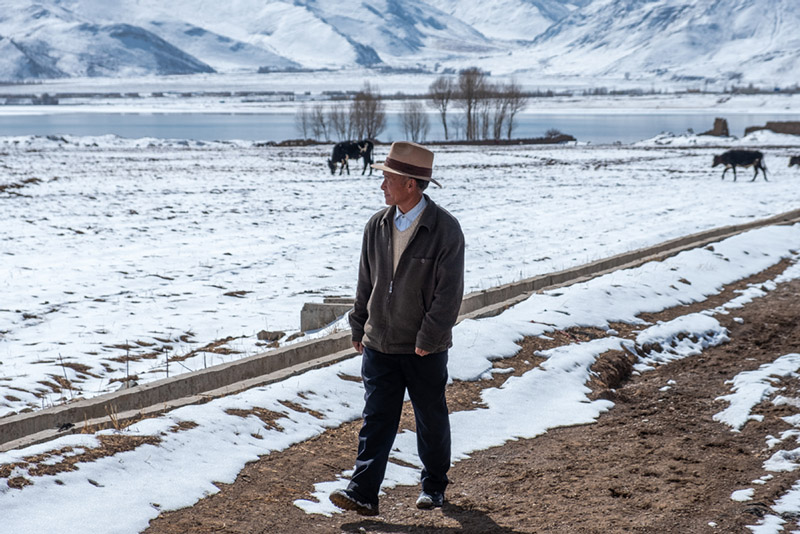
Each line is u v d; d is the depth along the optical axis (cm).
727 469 580
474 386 766
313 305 1163
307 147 7362
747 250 1570
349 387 712
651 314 1081
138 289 1530
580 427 700
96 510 441
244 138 10200
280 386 679
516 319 962
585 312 1022
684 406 750
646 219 2511
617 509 509
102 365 998
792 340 996
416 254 463
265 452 567
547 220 2506
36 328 1213
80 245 2036
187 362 982
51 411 643
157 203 2895
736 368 890
